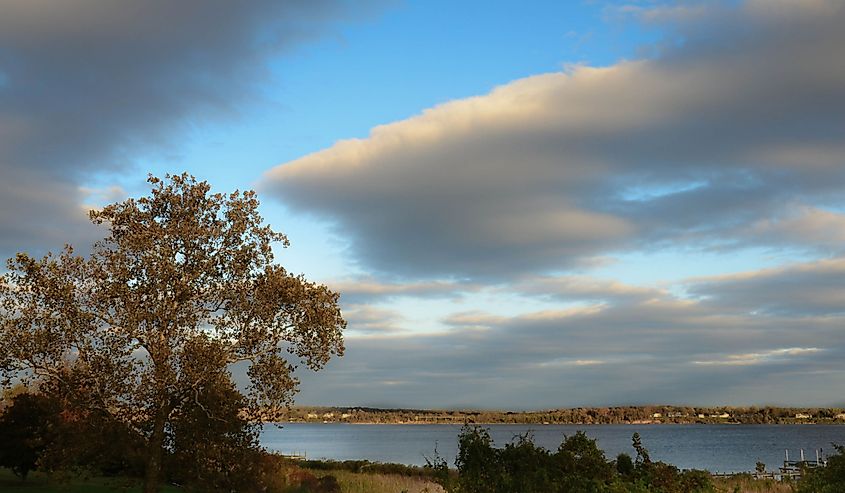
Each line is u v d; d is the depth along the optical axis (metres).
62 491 30.45
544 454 13.73
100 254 24.03
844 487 17.14
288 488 30.05
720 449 137.25
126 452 22.72
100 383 22.69
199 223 24.61
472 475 13.50
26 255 22.81
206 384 22.97
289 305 24.81
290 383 24.23
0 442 33.56
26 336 22.34
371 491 31.50
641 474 14.61
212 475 23.25
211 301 24.31
